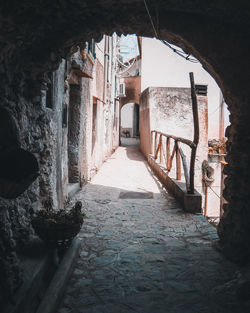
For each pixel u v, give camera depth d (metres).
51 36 2.85
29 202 3.35
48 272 3.13
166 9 3.38
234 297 2.97
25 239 3.24
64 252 3.52
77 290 3.08
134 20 3.34
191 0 3.02
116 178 9.30
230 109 3.94
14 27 2.19
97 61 9.88
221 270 3.55
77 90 7.28
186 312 2.74
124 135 29.44
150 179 9.24
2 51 2.32
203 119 11.86
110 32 3.57
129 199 6.84
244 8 3.00
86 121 8.17
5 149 1.89
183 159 6.63
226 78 3.63
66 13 2.60
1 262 2.24
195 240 4.50
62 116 5.50
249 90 3.61
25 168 1.87
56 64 3.24
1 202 2.44
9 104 2.68
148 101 12.34
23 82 2.96
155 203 6.54
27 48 2.68
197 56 3.81
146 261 3.78
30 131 3.34
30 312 2.52
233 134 3.92
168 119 11.98
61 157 5.35
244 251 3.67
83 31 3.01
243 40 3.56
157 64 16.41
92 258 3.83
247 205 3.61
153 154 12.09
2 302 2.21
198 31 3.53
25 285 2.47
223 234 4.12
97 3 2.68
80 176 7.68
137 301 2.91
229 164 4.05
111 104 14.78
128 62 22.36
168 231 4.86
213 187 12.39
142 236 4.63
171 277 3.38
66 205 6.07
